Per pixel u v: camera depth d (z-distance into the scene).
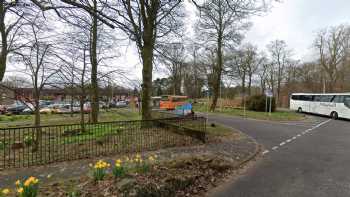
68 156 6.69
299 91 47.41
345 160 6.98
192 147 8.10
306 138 11.04
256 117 21.50
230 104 38.06
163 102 34.56
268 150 8.39
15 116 23.47
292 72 48.81
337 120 21.06
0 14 5.86
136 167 4.67
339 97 21.95
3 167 5.71
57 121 17.84
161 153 7.12
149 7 10.52
